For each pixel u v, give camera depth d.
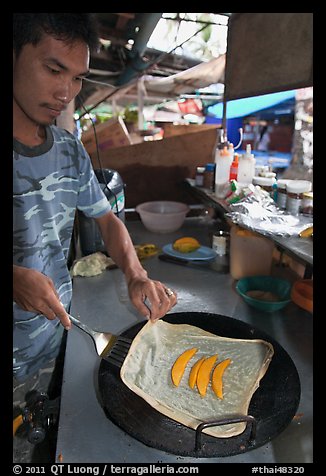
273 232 1.11
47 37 0.71
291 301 1.20
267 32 1.57
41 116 0.84
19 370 1.07
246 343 0.91
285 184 1.36
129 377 0.77
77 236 1.98
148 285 0.90
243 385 0.77
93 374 0.85
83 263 1.46
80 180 1.07
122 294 1.28
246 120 3.49
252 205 1.30
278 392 0.75
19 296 0.78
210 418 0.68
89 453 0.64
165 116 6.62
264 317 1.12
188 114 5.89
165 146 2.15
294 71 1.39
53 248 1.03
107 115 6.64
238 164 1.58
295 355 0.94
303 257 0.95
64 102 0.81
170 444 0.62
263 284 1.27
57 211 1.02
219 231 1.67
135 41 2.77
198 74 3.38
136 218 2.20
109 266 1.49
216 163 1.68
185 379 0.80
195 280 1.38
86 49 0.76
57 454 0.64
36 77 0.75
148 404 0.71
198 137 2.16
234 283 1.36
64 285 1.11
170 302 0.89
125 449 0.65
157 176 2.21
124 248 1.07
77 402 0.76
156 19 2.06
